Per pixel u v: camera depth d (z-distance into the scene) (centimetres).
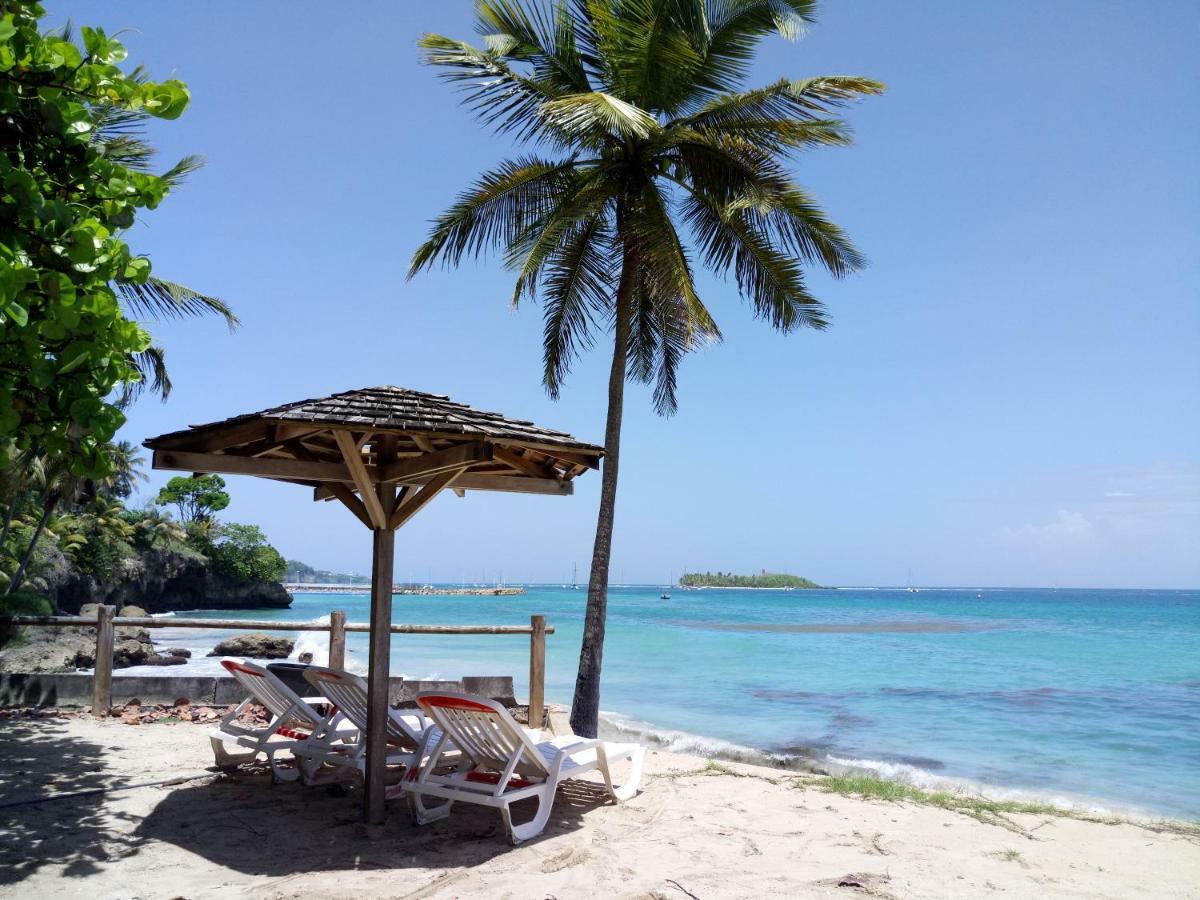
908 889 408
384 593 499
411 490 516
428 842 465
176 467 454
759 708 1411
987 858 468
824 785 647
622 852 458
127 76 335
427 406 508
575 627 4134
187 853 436
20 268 270
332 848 450
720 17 944
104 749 680
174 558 5966
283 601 7169
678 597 14038
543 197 996
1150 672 2020
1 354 300
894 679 1841
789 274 977
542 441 479
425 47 928
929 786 852
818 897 392
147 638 1944
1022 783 891
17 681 870
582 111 771
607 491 924
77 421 308
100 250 319
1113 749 1079
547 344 1064
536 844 468
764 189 934
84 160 338
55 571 3769
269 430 481
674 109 968
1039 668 2106
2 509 2747
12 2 318
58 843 446
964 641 3156
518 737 471
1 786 559
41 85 317
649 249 905
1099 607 8562
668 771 688
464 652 2466
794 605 8838
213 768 619
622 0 918
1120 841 517
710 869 430
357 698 546
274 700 602
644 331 1083
